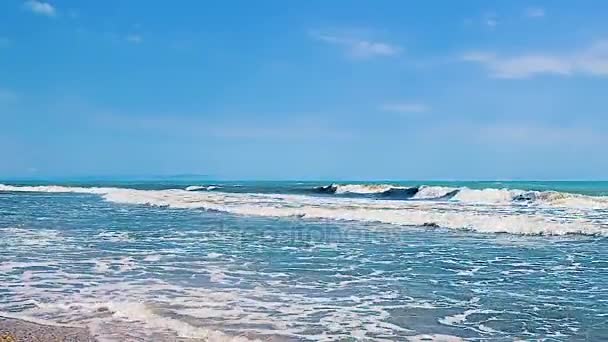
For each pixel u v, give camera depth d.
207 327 8.90
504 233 22.31
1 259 15.49
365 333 8.64
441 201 44.25
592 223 23.58
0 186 89.06
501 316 9.67
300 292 11.48
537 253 17.05
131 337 8.26
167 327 8.77
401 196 55.50
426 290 11.75
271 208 32.75
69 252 16.86
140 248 17.83
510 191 44.53
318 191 70.62
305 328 8.88
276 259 15.69
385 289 11.80
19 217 29.94
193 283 12.32
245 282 12.48
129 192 61.91
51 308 10.02
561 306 10.38
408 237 20.92
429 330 8.81
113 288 11.76
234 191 74.81
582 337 8.45
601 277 13.17
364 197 54.44
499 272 13.82
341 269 14.20
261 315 9.65
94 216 30.86
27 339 8.15
